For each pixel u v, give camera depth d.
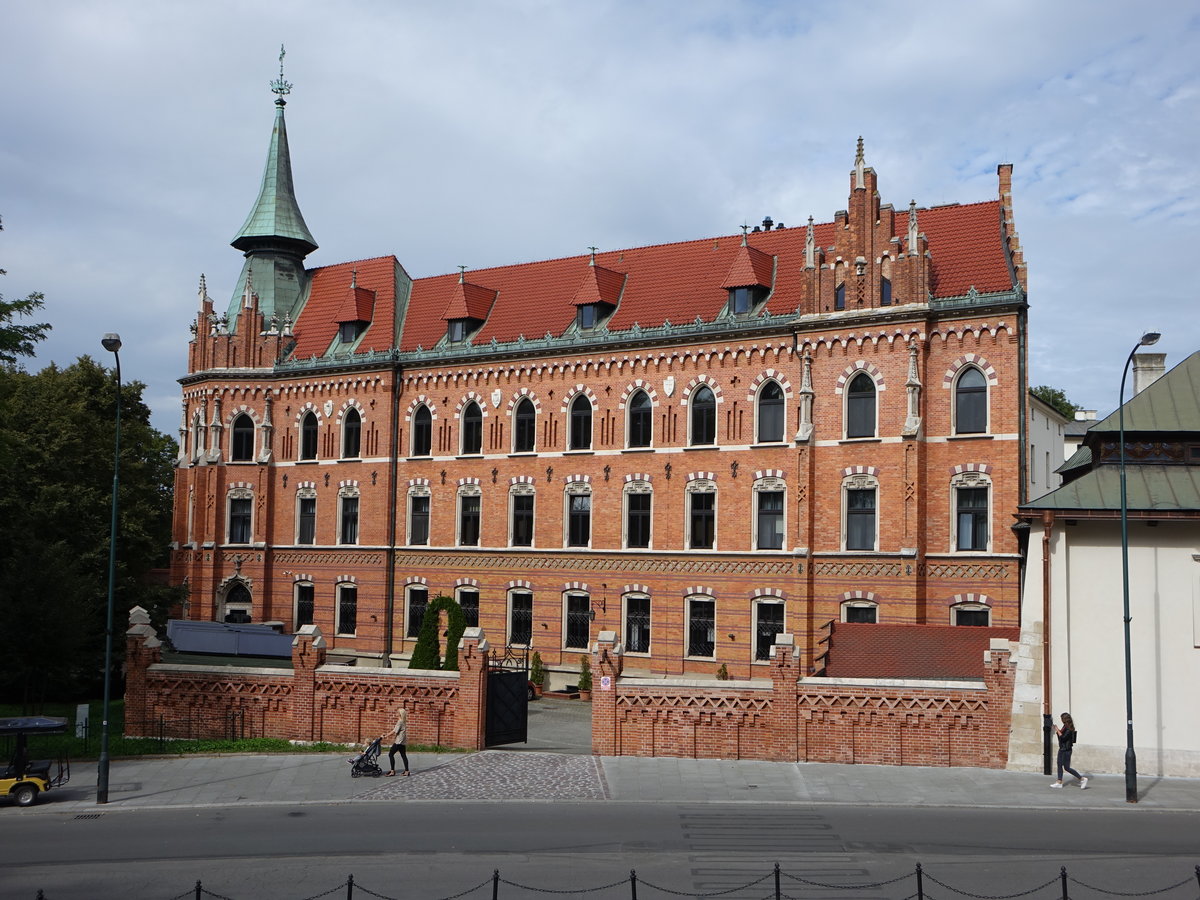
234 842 24.70
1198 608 31.41
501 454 54.88
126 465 58.19
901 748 32.44
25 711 44.56
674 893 20.77
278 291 63.78
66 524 53.88
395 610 57.44
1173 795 28.81
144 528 59.38
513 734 37.59
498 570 54.38
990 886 21.09
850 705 32.84
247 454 62.09
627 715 34.44
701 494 49.59
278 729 37.97
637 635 50.75
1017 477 42.69
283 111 65.69
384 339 59.47
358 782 30.95
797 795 28.83
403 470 57.81
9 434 45.22
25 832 25.89
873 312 45.06
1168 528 31.81
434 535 56.62
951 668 36.25
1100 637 31.95
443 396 56.91
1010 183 46.75
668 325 50.41
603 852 23.62
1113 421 33.69
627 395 51.59
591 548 51.84
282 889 21.28
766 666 47.12
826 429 46.16
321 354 60.88
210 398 62.19
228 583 61.38
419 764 33.16
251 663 54.56
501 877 21.84
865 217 46.19
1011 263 44.34
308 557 59.81
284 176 64.94
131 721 39.16
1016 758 31.62
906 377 44.53
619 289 54.69
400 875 22.06
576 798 28.84
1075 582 32.34
